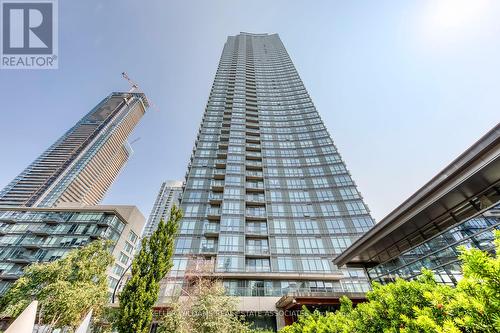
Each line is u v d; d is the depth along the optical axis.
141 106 174.12
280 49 89.06
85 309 18.02
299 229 33.69
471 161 9.15
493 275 2.70
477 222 8.98
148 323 12.02
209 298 14.84
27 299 18.67
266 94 64.75
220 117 54.78
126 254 54.38
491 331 2.60
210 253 29.44
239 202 36.84
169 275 26.17
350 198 37.53
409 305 4.43
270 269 28.94
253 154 46.72
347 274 28.39
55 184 90.56
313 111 57.31
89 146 119.62
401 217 11.87
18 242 47.91
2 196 80.31
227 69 75.62
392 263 13.27
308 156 46.12
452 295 3.61
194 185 39.56
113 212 53.59
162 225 16.12
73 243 47.44
